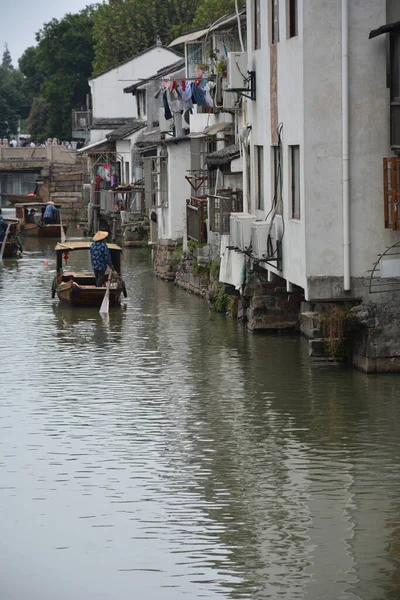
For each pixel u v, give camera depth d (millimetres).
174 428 30250
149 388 35219
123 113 115250
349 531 22484
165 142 67125
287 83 36344
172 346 42344
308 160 34062
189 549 21703
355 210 34156
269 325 43969
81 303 54094
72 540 22219
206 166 57531
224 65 50469
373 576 20406
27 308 53938
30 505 24172
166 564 21031
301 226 35125
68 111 171875
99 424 30781
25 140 195375
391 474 26000
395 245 34281
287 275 37906
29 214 105812
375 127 33875
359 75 33688
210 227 47969
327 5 33531
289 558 21250
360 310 34781
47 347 42969
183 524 23016
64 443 28922
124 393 34562
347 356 36906
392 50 32906
